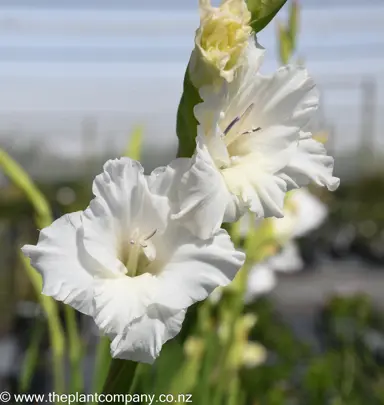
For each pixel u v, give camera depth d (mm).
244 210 342
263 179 350
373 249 4062
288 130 365
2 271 1145
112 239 341
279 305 2449
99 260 323
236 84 348
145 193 340
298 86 366
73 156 4168
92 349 929
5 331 1168
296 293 3006
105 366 438
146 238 344
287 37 550
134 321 314
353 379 990
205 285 321
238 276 555
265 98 369
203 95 331
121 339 312
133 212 343
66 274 315
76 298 313
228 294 555
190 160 336
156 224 340
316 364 1002
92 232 327
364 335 1134
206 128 333
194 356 522
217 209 321
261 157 363
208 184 318
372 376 1087
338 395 919
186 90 344
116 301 313
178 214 320
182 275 326
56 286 312
